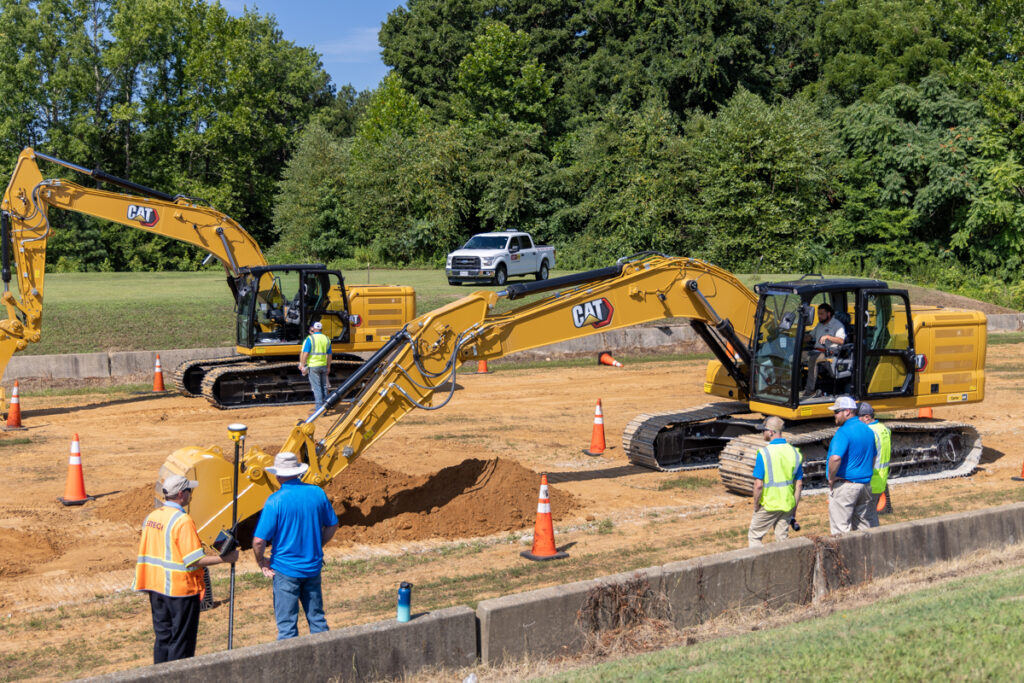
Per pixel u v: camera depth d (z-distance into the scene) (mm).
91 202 19125
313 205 56938
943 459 14562
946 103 47375
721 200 44812
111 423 17828
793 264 43562
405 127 62969
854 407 10219
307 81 79750
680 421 14539
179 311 27547
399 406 11258
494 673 6848
